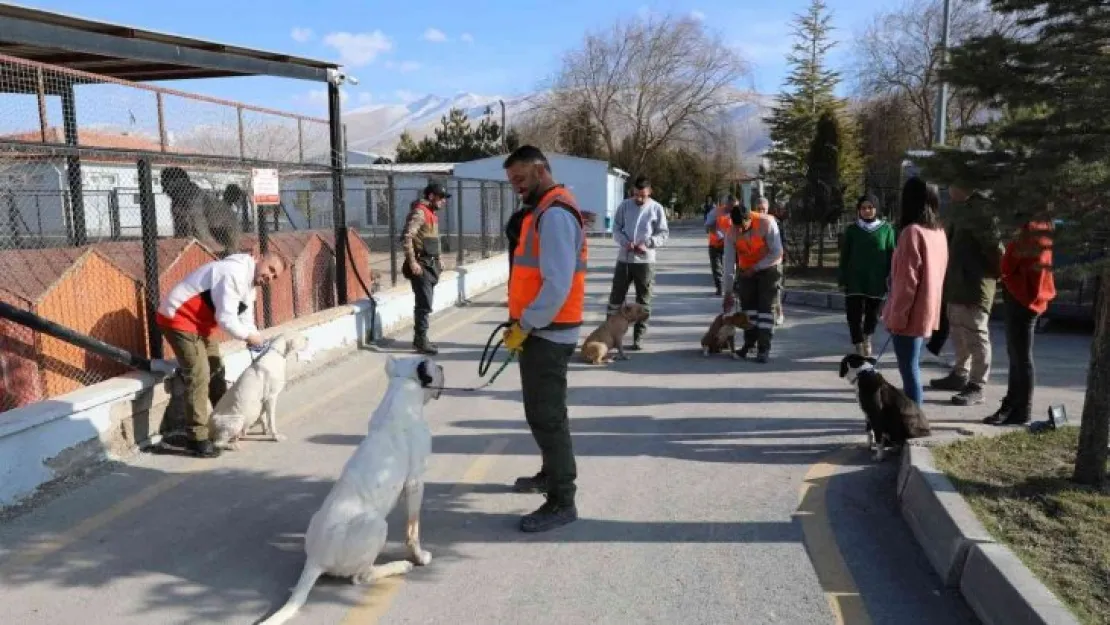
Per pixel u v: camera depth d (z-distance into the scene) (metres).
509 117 53.06
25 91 9.24
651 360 8.93
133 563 3.98
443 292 12.80
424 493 4.93
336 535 3.53
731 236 8.70
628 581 3.80
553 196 4.20
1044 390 7.32
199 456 5.56
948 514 3.94
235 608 3.57
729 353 9.22
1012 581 3.25
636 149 49.66
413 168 35.69
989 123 4.53
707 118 48.81
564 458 4.38
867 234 8.08
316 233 9.38
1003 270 5.67
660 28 48.78
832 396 7.23
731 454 5.63
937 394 7.09
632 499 4.80
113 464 5.34
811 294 13.47
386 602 3.61
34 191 10.47
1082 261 4.57
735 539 4.25
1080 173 3.71
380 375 8.18
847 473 5.23
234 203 8.89
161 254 6.77
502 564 3.98
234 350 6.93
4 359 5.23
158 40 7.24
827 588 3.71
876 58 35.59
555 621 3.44
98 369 5.93
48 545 4.16
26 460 4.72
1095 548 3.62
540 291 4.10
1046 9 4.10
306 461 5.52
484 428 6.29
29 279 5.47
